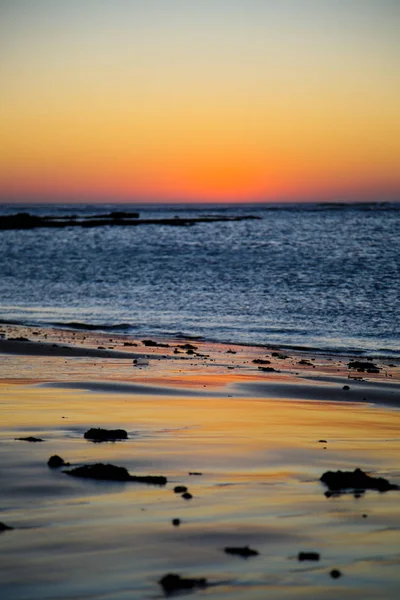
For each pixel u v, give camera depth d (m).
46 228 160.38
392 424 19.31
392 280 69.44
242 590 8.73
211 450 15.71
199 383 25.91
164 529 10.62
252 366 30.58
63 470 13.73
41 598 8.48
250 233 143.50
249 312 51.50
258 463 14.66
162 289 66.81
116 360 31.56
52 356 32.44
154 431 17.64
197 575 9.12
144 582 8.91
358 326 44.75
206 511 11.45
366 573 9.22
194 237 134.38
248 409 21.14
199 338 40.78
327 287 65.38
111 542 10.08
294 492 12.60
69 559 9.52
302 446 16.31
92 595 8.56
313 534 10.51
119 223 168.62
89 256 102.69
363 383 26.69
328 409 21.53
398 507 11.74
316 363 32.31
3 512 11.30
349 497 12.30
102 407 20.81
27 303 58.97
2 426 17.94
